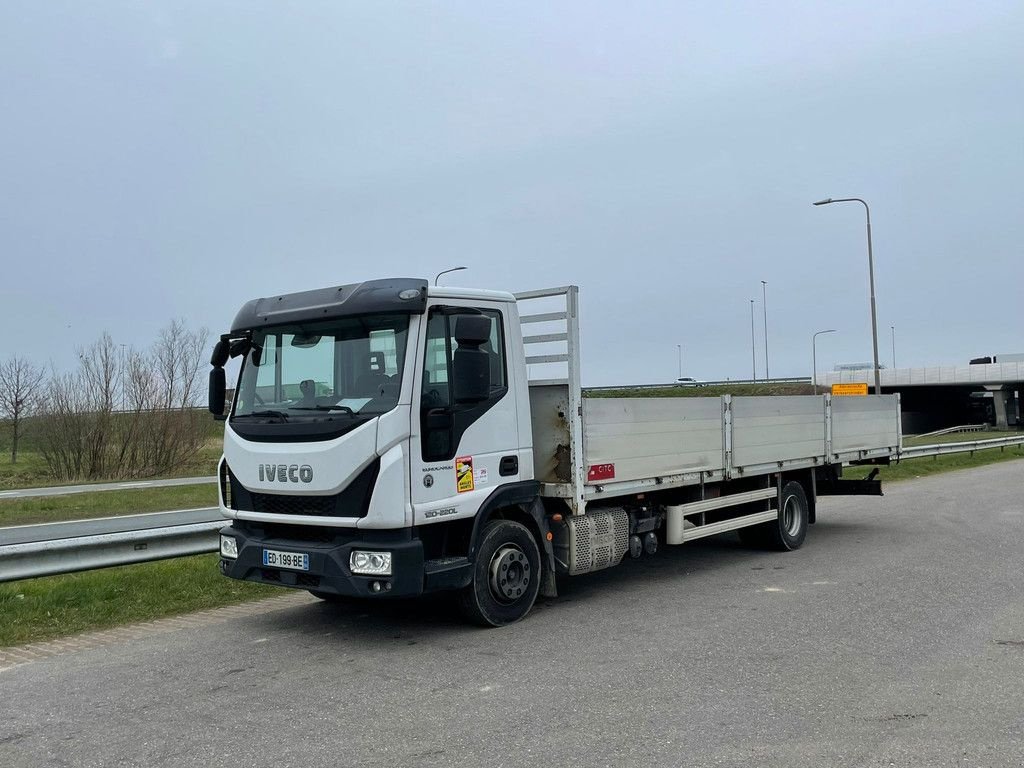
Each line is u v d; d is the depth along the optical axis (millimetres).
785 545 10219
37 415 32031
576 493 7098
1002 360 71062
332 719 4699
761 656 5723
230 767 4070
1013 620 6555
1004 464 25656
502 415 6793
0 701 5152
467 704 4887
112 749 4344
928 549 10047
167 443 32594
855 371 66688
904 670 5352
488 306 6766
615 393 16750
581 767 3941
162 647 6355
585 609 7332
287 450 6289
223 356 7066
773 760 3979
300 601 7910
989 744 4148
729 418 9203
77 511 18344
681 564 9531
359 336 6273
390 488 5887
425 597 7914
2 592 7660
